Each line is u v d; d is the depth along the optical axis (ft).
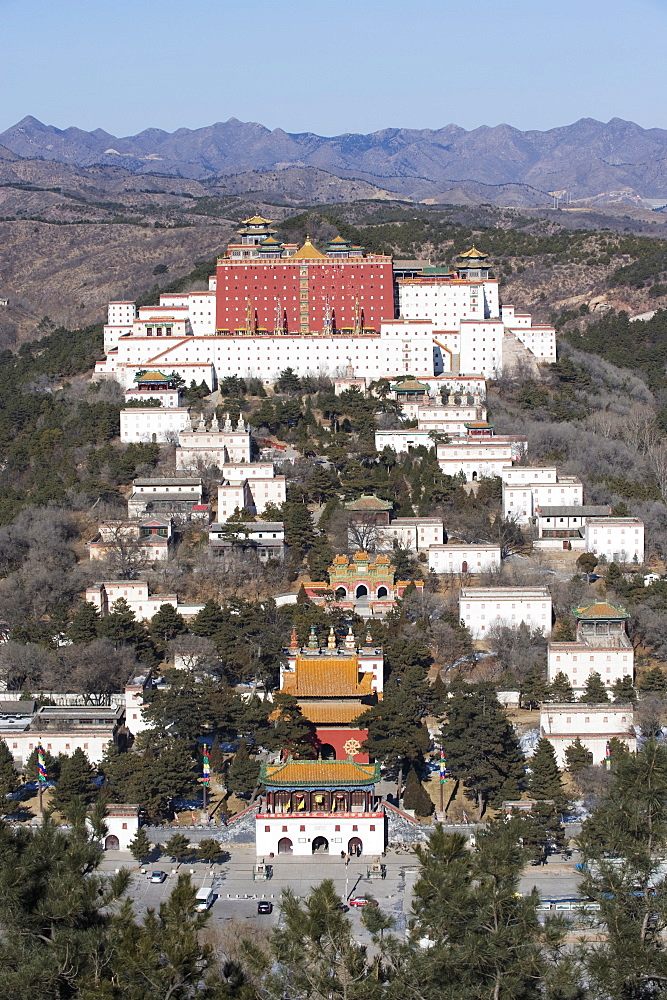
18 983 594.65
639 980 634.84
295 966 624.18
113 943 619.67
